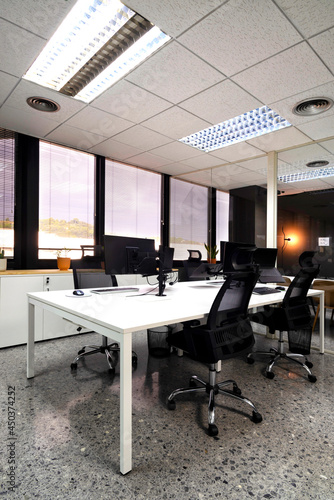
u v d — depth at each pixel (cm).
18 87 237
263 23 169
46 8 162
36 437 145
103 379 215
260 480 120
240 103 260
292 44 186
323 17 164
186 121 295
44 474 121
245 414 172
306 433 153
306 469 126
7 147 322
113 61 212
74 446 139
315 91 239
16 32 179
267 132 318
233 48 191
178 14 165
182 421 163
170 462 130
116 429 153
